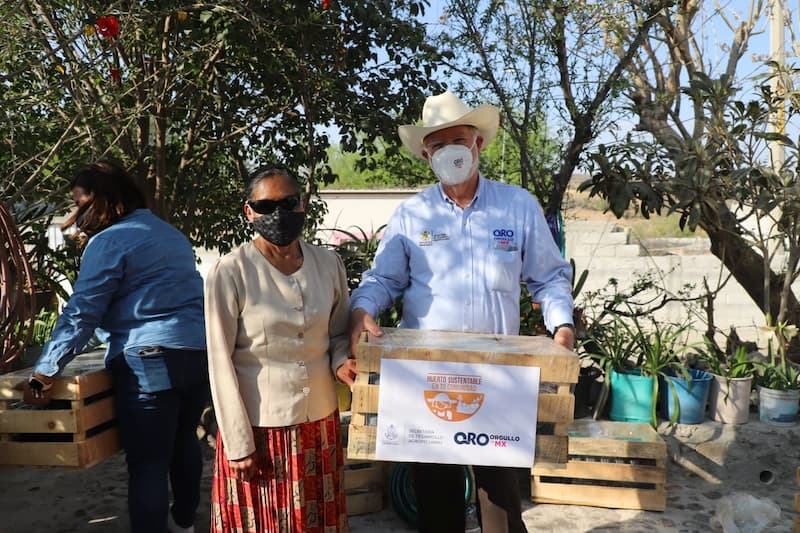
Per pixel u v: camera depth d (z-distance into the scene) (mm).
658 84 5473
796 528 2881
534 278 2551
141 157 4922
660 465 3549
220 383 2152
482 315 2463
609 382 4059
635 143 4625
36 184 4582
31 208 4402
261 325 2207
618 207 4516
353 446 2107
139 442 2619
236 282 2186
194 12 4203
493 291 2461
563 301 2426
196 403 2857
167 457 2686
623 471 3580
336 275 2404
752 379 4266
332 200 11039
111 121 4387
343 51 4578
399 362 2074
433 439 2076
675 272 7758
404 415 2074
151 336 2578
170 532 3051
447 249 2482
